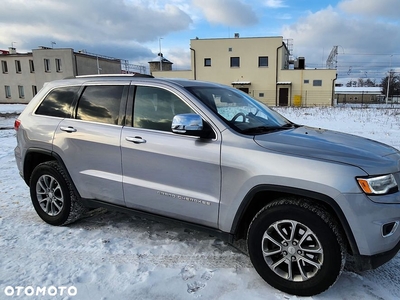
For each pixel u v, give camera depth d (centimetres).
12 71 4494
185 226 315
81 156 365
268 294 265
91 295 266
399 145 869
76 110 380
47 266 309
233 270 301
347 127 1334
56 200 396
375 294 263
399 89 6756
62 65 4203
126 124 343
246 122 319
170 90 325
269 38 3659
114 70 5038
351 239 242
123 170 339
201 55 3828
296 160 256
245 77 3784
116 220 419
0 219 422
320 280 251
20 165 423
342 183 239
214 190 289
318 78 3650
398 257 321
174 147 304
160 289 273
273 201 272
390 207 239
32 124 404
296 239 260
